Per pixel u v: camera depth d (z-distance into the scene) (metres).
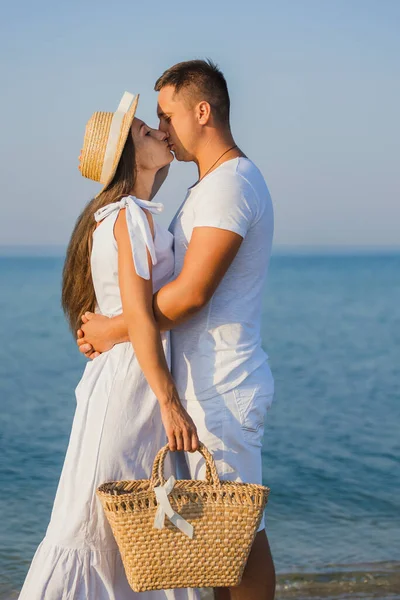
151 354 2.64
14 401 11.95
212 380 2.78
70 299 3.00
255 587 2.86
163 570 2.54
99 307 2.95
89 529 2.72
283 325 26.42
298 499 6.52
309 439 9.05
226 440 2.77
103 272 2.82
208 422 2.77
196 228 2.73
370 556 5.04
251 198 2.78
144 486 2.70
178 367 2.84
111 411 2.76
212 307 2.80
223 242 2.69
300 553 5.09
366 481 7.12
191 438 2.61
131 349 2.80
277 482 7.08
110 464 2.74
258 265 2.88
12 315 30.05
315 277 67.75
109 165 2.83
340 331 24.36
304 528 5.70
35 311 31.75
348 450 8.45
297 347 20.25
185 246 2.85
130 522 2.50
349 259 162.88
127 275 2.68
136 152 2.87
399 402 11.86
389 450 8.45
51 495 6.52
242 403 2.80
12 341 21.44
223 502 2.55
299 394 12.72
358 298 40.16
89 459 2.74
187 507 2.54
